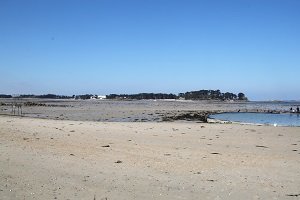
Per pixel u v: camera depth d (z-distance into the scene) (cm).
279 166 1189
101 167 1123
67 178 973
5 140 1705
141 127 2691
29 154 1312
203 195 843
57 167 1103
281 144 1814
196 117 4841
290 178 1017
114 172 1059
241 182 966
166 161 1254
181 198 818
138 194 843
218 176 1033
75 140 1809
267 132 2434
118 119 4522
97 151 1444
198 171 1096
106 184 924
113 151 1458
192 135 2169
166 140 1900
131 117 5003
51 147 1516
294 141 1950
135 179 982
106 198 807
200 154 1427
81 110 7450
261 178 1013
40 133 2116
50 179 957
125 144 1698
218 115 6084
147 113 6281
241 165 1200
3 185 884
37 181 933
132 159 1278
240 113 7019
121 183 938
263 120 4691
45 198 797
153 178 997
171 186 917
